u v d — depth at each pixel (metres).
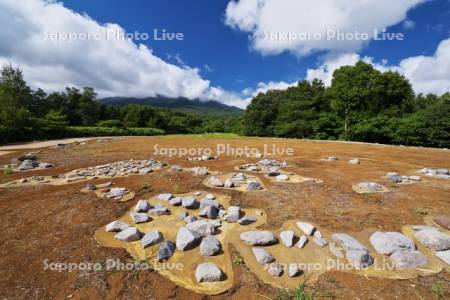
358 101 22.59
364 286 2.38
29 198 4.67
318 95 28.27
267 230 3.51
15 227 3.51
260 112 33.75
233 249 3.05
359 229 3.44
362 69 23.69
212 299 2.26
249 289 2.38
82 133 25.45
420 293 2.28
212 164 7.88
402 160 8.77
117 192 4.83
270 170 6.76
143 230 3.51
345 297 2.24
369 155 10.16
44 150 12.02
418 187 5.13
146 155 10.08
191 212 4.13
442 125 17.77
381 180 5.71
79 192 4.97
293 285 2.41
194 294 2.31
